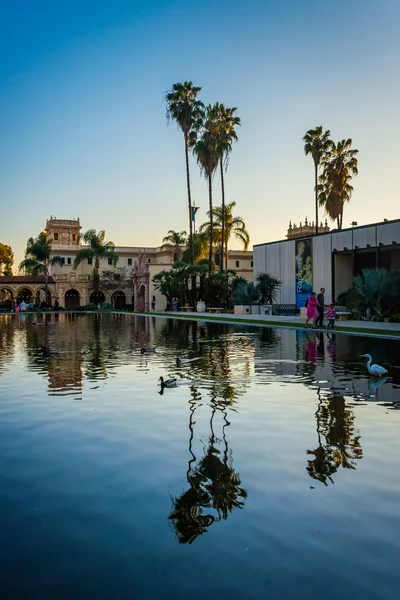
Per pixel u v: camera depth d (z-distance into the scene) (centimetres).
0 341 2211
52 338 2366
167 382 1056
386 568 369
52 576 366
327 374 1193
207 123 5306
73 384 1100
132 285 8456
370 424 744
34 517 457
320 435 691
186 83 5144
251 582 354
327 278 4166
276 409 841
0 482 539
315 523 437
